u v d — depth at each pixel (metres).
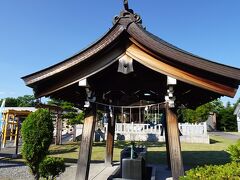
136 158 7.29
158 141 22.84
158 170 9.16
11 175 8.61
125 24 5.34
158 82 6.34
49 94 6.03
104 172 8.91
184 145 19.64
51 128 5.23
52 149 16.77
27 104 69.06
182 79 5.20
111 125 10.27
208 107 42.41
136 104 7.90
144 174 7.43
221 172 3.78
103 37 5.32
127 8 5.46
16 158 12.94
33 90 5.78
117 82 6.62
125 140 23.78
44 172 5.64
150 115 7.66
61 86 5.67
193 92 7.33
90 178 8.00
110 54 5.51
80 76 5.57
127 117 8.41
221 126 54.91
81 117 20.53
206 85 5.11
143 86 6.48
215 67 4.90
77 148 17.33
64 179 7.84
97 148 17.50
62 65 5.43
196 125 23.00
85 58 5.36
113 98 7.93
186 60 5.03
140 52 5.42
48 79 5.58
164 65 5.31
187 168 9.79
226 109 55.59
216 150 16.25
